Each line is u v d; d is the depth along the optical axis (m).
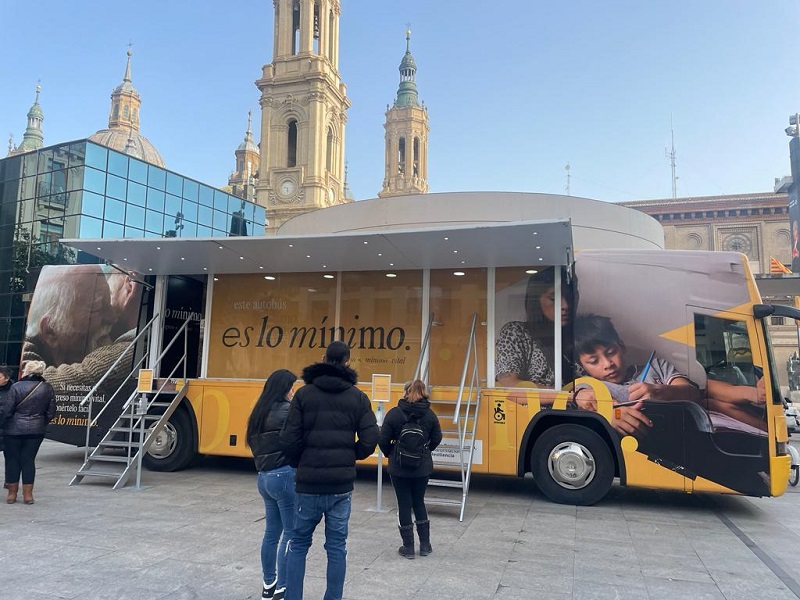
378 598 4.49
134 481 9.12
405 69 106.88
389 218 15.26
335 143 77.06
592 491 7.75
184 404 9.90
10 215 31.89
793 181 42.47
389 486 9.02
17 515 6.92
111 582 4.72
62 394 10.46
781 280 21.61
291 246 8.40
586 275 8.12
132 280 10.56
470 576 5.01
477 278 9.16
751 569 5.33
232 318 10.41
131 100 76.56
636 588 4.80
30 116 96.69
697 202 51.34
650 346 7.71
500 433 8.10
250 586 4.67
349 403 4.09
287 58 73.25
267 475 4.36
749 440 7.23
